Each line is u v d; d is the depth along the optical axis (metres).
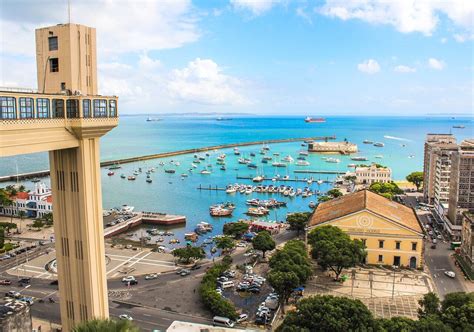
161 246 169.75
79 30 74.50
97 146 77.50
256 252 158.50
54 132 68.19
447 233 178.00
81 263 77.56
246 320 105.94
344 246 124.31
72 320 80.75
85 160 74.44
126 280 129.38
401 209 161.00
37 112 64.62
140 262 149.62
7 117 59.12
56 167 76.75
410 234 137.38
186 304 115.44
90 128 73.00
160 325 103.25
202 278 133.25
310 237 135.12
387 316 105.56
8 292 120.44
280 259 116.00
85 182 74.62
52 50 74.88
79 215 76.25
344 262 120.31
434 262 144.88
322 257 123.38
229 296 120.88
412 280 128.75
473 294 86.25
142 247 168.00
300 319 80.56
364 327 76.31
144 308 112.94
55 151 76.19
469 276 130.25
